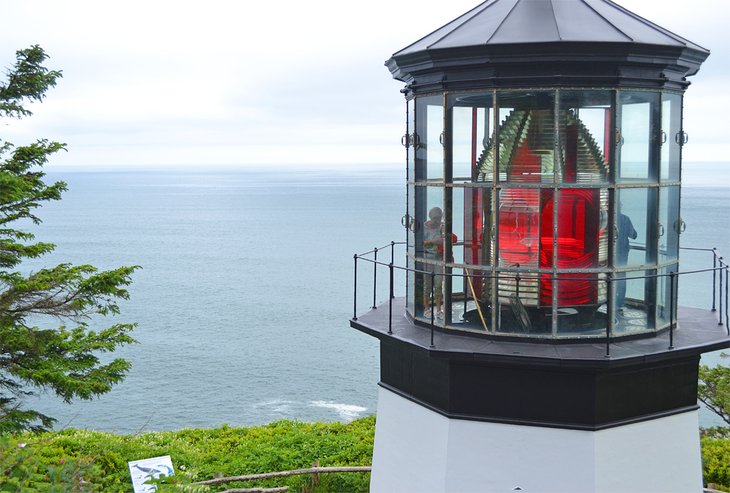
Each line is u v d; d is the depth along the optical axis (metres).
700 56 7.48
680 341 7.36
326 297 71.12
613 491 7.14
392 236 136.75
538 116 7.05
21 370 13.43
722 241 92.94
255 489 12.99
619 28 7.17
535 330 7.27
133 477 9.79
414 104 8.03
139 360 47.41
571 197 7.10
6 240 14.57
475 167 7.39
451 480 7.43
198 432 18.27
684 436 7.49
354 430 17.84
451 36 7.64
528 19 7.38
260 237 140.62
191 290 77.88
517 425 7.21
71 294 14.60
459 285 7.64
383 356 8.45
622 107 7.09
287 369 45.09
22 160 14.88
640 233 7.39
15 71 14.55
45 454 11.00
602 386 7.04
